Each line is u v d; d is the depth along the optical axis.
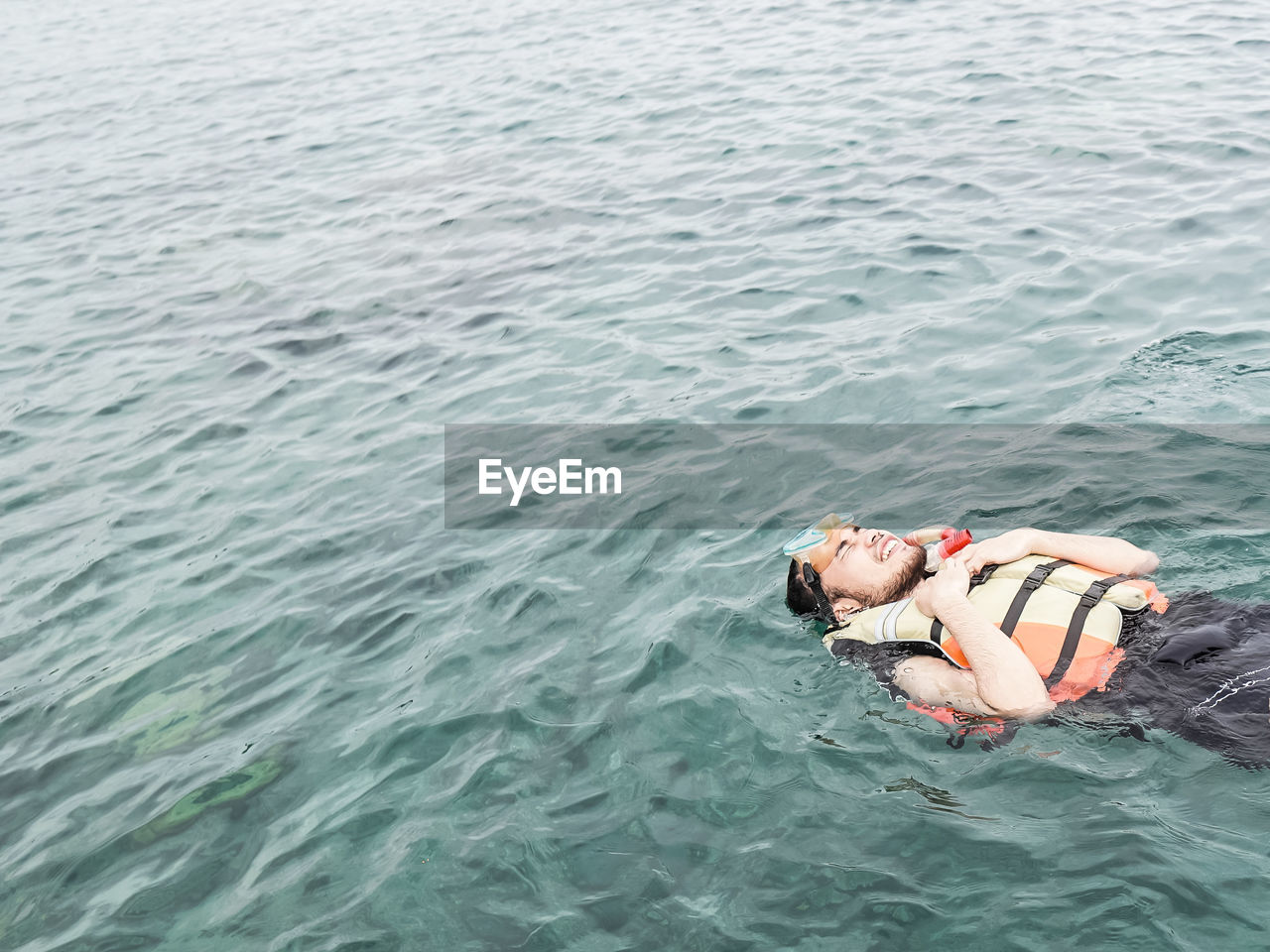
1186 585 4.12
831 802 3.47
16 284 10.62
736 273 8.41
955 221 8.64
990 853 3.17
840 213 9.20
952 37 14.22
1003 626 3.80
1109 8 14.52
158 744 4.35
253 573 5.51
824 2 17.48
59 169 14.52
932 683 3.84
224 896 3.52
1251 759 3.29
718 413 6.41
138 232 11.74
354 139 14.15
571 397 6.96
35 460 7.14
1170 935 2.83
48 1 28.67
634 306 8.15
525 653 4.54
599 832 3.52
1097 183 8.94
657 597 4.76
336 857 3.61
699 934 3.08
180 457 6.93
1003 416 5.83
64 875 3.73
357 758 4.07
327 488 6.29
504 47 18.03
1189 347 6.25
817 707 3.91
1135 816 3.20
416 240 10.33
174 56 20.86
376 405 7.30
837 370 6.71
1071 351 6.45
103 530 6.15
